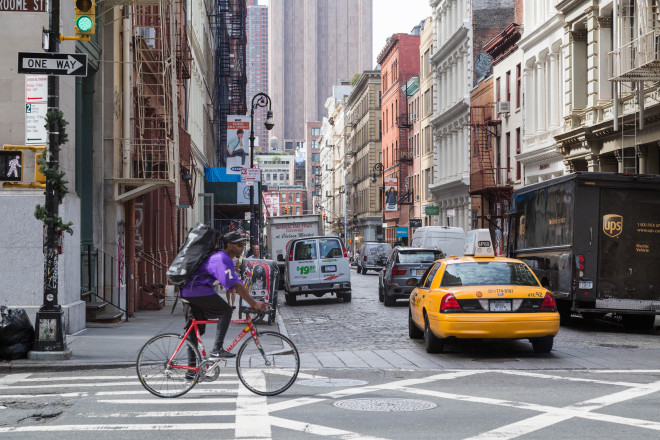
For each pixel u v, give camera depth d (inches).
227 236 378.0
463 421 308.5
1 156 581.6
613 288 719.7
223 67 2915.8
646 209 722.8
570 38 1310.3
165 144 833.5
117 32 804.0
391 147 3511.3
